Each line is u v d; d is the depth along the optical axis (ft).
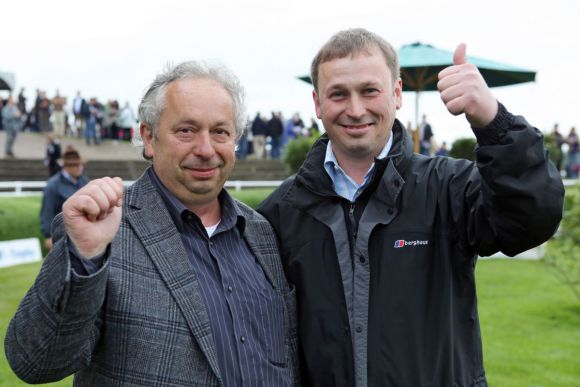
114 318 6.88
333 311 8.17
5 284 29.45
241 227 8.30
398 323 7.89
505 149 6.85
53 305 6.05
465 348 8.11
